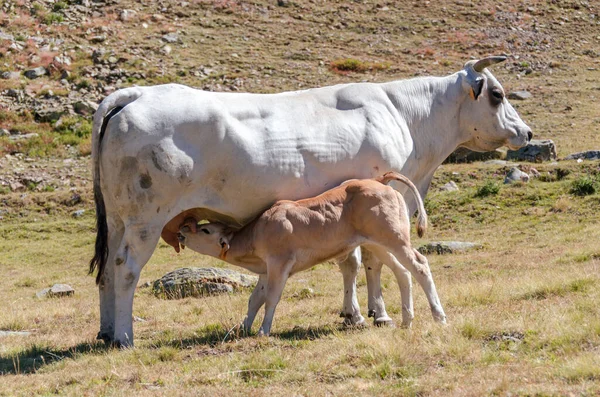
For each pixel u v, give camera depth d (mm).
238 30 57531
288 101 12211
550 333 9828
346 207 11367
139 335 13055
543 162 34719
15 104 46531
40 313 16672
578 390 7777
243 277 19656
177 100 11383
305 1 62344
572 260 18328
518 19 60531
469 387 8148
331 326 12367
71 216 34594
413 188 11914
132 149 11086
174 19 58250
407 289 11805
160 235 11539
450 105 13641
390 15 60906
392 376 8867
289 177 11797
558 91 48750
